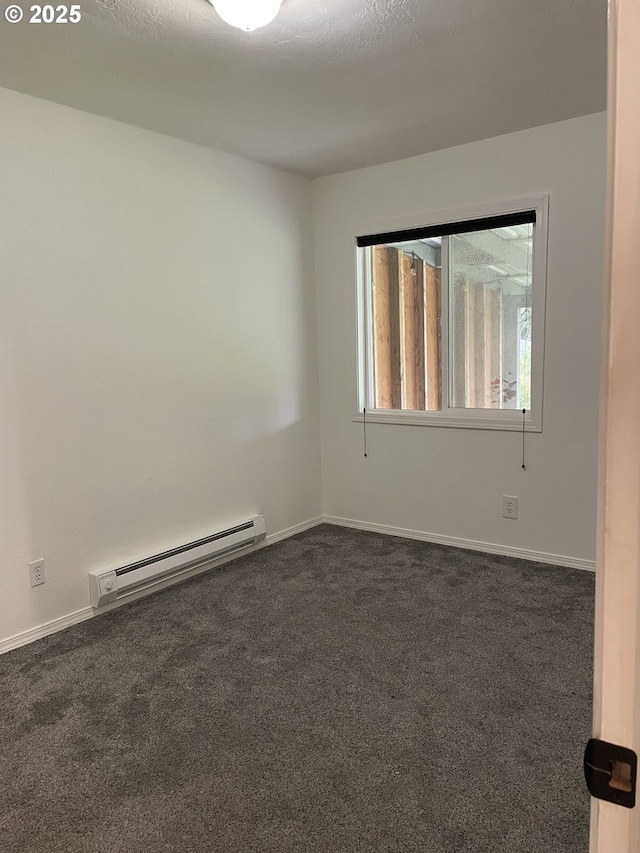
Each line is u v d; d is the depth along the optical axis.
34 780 1.85
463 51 2.36
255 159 3.71
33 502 2.75
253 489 3.90
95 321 2.94
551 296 3.35
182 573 3.42
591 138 3.12
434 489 3.95
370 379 4.24
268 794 1.77
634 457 0.48
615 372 0.48
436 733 2.03
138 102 2.75
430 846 1.58
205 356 3.52
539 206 3.31
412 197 3.76
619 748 0.51
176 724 2.11
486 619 2.85
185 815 1.70
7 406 2.63
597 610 0.52
